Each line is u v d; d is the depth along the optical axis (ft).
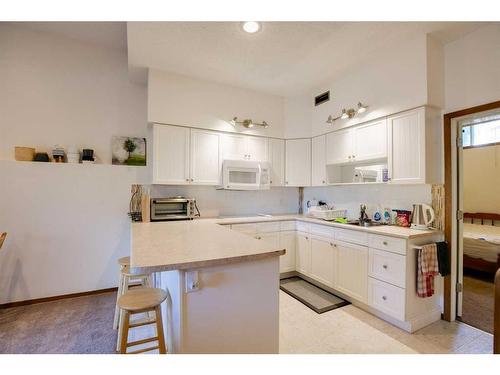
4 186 9.20
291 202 14.35
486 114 7.53
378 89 9.16
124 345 4.60
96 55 11.09
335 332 7.31
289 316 8.25
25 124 9.89
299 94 12.60
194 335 4.31
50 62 10.32
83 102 10.81
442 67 8.21
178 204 10.64
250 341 4.79
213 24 7.10
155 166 9.97
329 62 9.43
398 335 7.16
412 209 8.96
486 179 15.05
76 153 10.34
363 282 8.48
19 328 7.64
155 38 7.80
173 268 4.02
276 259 5.10
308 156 12.48
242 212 13.02
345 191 11.90
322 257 10.25
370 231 8.20
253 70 10.04
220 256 4.50
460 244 8.14
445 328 7.55
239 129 11.66
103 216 10.61
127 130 11.50
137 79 11.10
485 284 10.98
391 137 8.78
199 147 10.84
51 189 9.82
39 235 9.63
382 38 7.94
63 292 9.93
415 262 7.47
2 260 9.14
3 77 9.63
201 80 10.85
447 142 8.13
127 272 6.81
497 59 7.16
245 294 4.75
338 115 10.85
